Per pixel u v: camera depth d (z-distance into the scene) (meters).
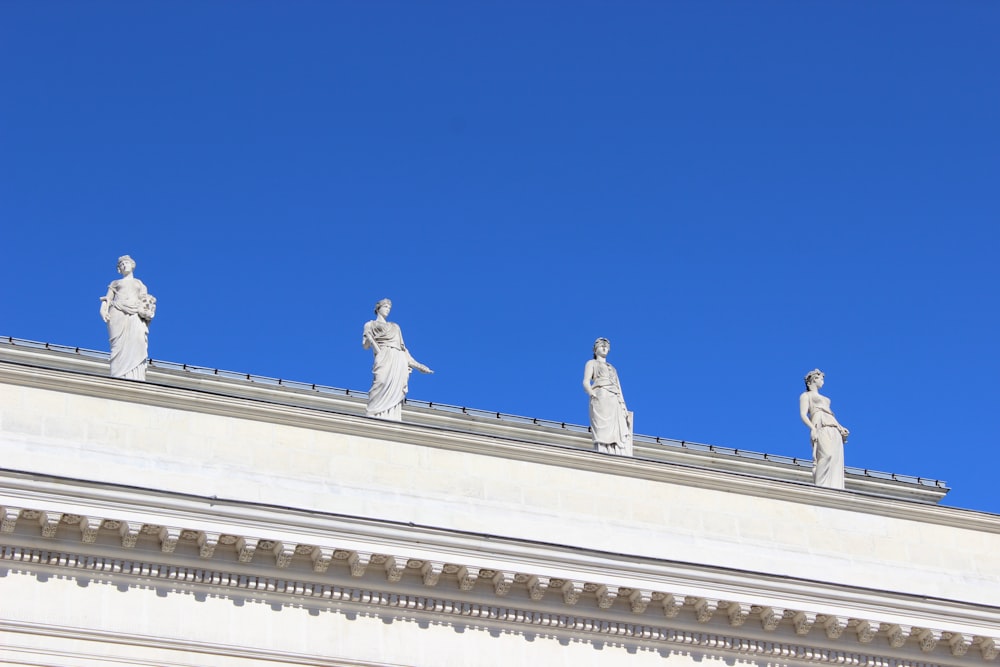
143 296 56.00
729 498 60.03
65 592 49.41
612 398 60.47
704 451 68.88
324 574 51.72
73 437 53.00
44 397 53.19
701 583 55.03
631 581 54.25
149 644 49.69
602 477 58.66
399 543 52.16
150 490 50.03
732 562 59.03
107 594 49.75
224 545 50.81
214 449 54.38
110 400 53.81
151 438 53.84
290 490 54.56
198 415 54.59
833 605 56.41
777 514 60.47
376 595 52.25
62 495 49.19
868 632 56.88
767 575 55.75
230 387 62.09
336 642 51.53
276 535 50.84
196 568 50.62
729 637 55.69
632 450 61.78
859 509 61.59
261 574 51.22
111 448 53.25
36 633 48.78
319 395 63.00
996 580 62.38
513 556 53.19
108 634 49.31
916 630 57.31
